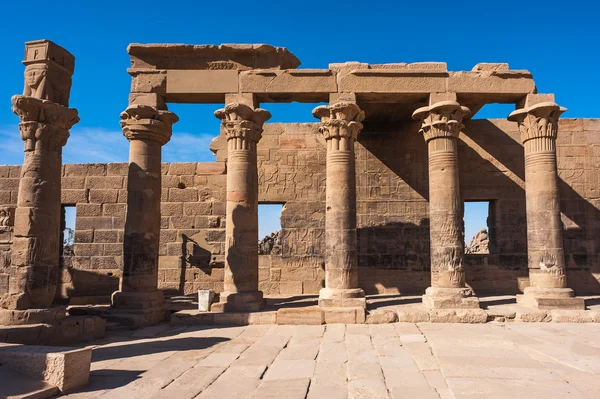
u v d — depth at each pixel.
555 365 7.25
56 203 10.28
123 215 17.73
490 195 17.23
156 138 13.41
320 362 7.72
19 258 9.63
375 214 17.22
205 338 10.09
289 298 15.82
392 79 13.51
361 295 12.57
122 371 7.25
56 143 10.41
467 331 10.42
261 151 17.70
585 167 17.50
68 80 10.88
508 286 16.92
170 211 17.70
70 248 22.25
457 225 12.80
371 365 7.45
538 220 13.06
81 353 6.48
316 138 17.72
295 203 17.50
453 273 12.55
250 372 7.14
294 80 13.57
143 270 12.70
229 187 13.22
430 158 13.36
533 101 13.45
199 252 17.47
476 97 13.86
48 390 5.96
